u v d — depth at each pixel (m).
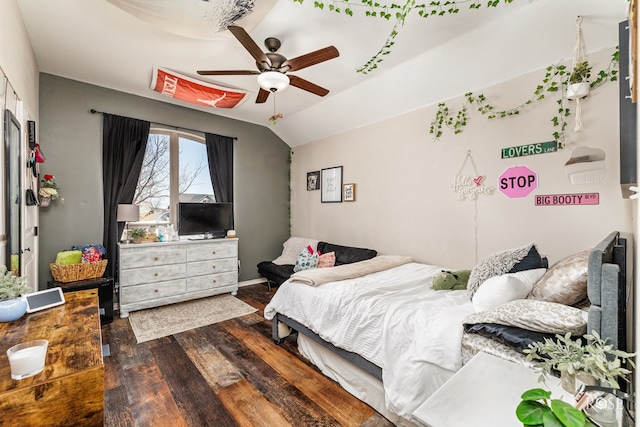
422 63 3.00
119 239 3.76
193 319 3.37
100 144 3.63
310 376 2.23
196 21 2.19
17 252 2.08
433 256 3.39
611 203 2.22
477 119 3.00
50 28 2.49
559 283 1.49
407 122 3.65
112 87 3.68
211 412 1.83
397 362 1.69
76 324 1.27
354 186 4.34
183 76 3.28
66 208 3.40
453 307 1.87
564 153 2.45
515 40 2.48
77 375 0.90
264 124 5.18
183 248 3.88
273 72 2.48
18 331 1.19
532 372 1.03
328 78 3.43
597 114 2.28
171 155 4.31
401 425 1.68
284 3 2.18
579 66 2.23
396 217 3.79
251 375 2.24
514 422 0.77
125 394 2.01
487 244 2.93
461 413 0.81
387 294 2.22
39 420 0.85
